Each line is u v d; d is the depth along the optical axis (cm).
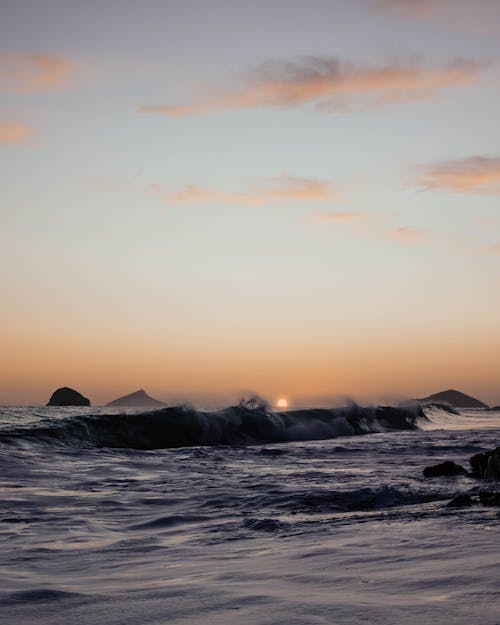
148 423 2369
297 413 3142
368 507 812
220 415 2642
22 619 302
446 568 372
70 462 1515
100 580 412
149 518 774
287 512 788
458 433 3036
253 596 323
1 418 3269
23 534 658
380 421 3578
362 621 264
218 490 1038
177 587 361
